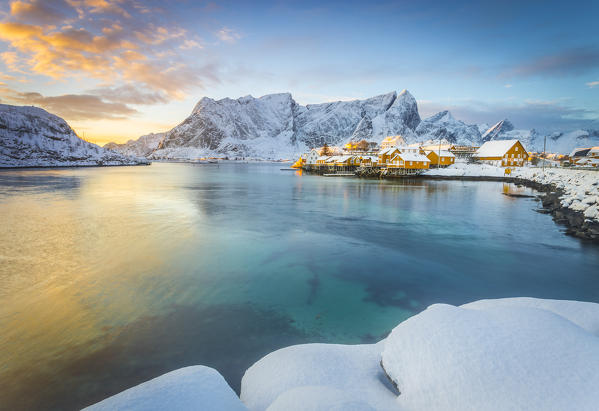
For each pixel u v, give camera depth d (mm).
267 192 48938
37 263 15305
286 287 13023
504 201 38312
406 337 5676
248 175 95562
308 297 12125
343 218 28000
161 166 175125
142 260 16031
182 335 9305
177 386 4516
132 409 3965
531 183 58500
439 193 47812
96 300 11508
